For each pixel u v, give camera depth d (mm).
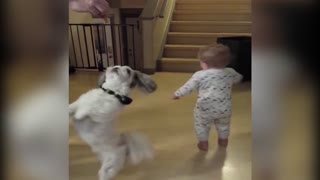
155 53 6230
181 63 6207
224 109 2736
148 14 5945
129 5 7348
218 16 6930
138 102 4219
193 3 7297
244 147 2863
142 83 2264
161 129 3322
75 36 6676
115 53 7082
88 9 2463
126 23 7523
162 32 6492
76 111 2020
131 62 7156
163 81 5461
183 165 2570
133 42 6723
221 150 2818
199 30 6848
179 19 7148
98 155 2234
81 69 6535
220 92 2711
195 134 3109
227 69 2797
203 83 2723
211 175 2408
